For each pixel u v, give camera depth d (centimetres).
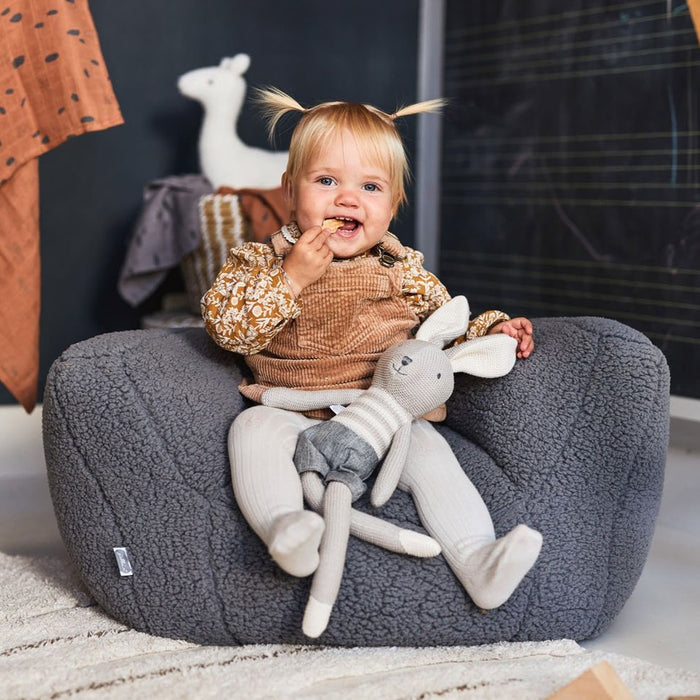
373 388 131
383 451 127
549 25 254
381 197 137
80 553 127
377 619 120
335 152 134
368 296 139
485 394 136
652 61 230
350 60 287
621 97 238
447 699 106
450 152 289
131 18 254
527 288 270
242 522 124
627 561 128
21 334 176
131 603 125
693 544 165
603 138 244
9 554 159
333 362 138
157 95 260
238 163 242
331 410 135
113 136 255
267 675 111
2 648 121
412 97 297
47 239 251
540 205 263
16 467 211
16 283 174
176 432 127
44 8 165
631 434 125
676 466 209
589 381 128
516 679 111
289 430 128
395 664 116
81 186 253
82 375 126
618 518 127
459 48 282
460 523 121
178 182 231
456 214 290
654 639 129
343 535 118
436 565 120
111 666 116
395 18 290
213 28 265
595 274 250
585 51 246
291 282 130
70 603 136
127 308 263
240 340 131
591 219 250
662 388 126
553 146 257
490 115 275
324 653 120
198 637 124
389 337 142
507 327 139
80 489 126
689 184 225
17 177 170
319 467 123
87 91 169
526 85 263
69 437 125
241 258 138
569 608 123
